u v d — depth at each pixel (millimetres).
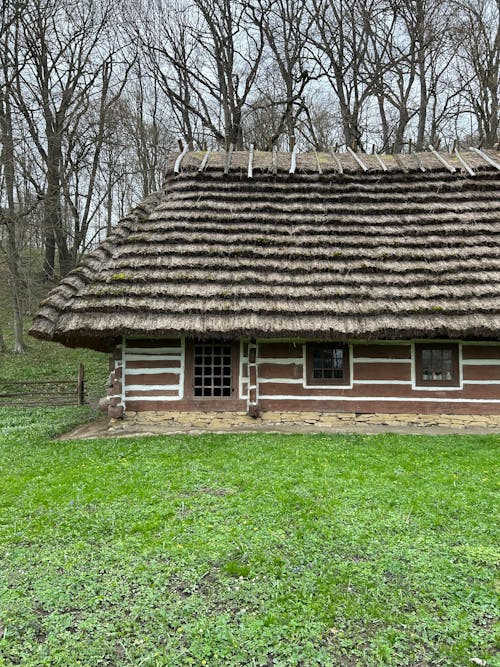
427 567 4359
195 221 11477
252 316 9859
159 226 11250
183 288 10164
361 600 3898
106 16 21984
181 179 12656
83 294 10047
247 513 5504
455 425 10781
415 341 10992
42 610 3832
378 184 12703
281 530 5078
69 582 4152
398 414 10891
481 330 9633
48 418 11938
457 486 6367
